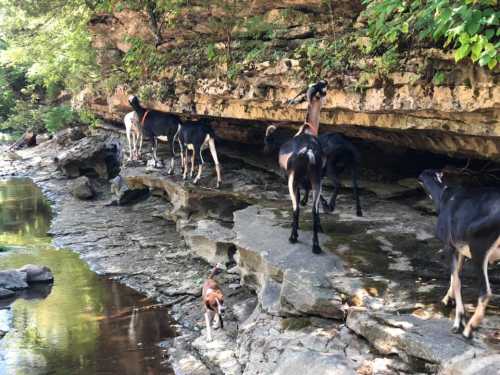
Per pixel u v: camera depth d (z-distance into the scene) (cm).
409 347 568
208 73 1235
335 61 891
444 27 636
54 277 1181
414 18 710
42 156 2867
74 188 1900
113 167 2184
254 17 1095
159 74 1451
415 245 841
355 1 921
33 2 2236
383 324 615
